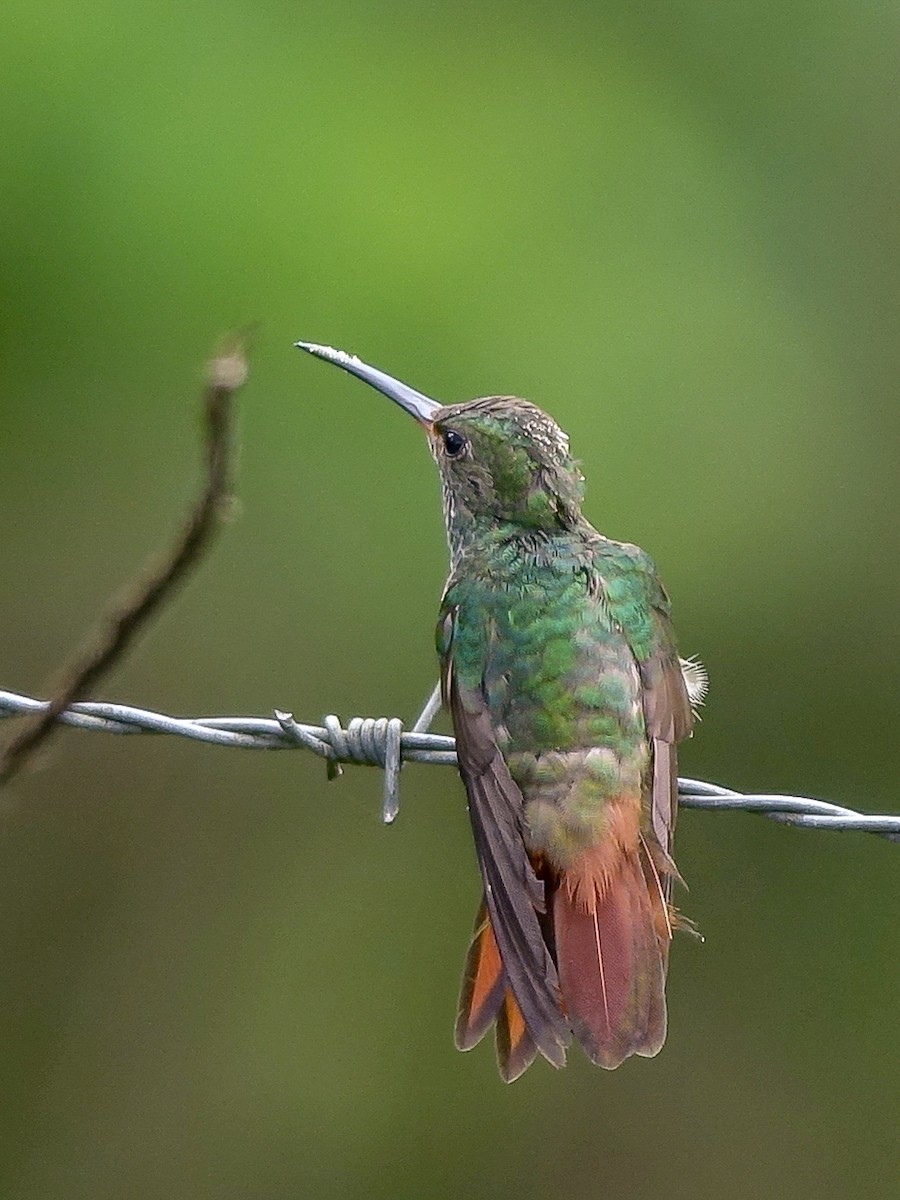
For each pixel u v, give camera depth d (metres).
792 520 12.20
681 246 12.26
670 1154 12.32
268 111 11.36
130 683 12.29
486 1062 12.44
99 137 11.13
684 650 12.25
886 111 12.91
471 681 7.65
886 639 12.34
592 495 11.87
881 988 12.45
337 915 12.67
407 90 11.76
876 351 12.47
